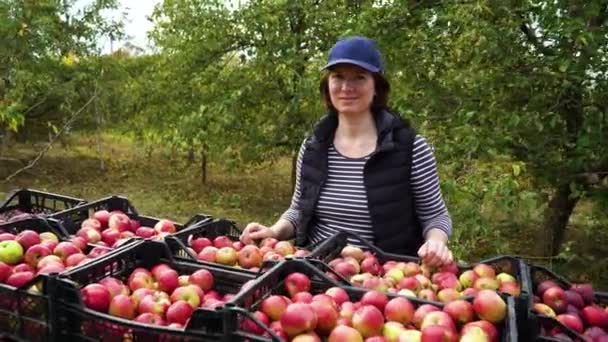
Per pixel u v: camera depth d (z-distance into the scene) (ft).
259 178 35.83
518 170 11.59
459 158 12.68
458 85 13.61
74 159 38.75
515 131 12.49
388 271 6.98
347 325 5.53
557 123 12.78
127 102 30.68
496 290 6.33
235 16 25.98
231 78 26.53
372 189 7.82
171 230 8.71
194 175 35.86
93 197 29.89
